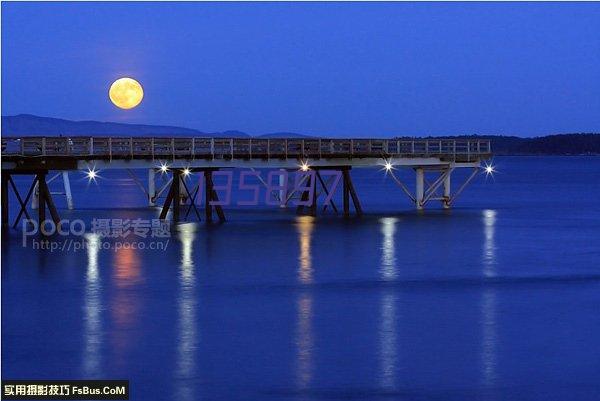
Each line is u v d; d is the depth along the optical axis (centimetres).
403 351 2475
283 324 2755
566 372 2308
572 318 2852
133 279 3456
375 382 2233
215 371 2312
